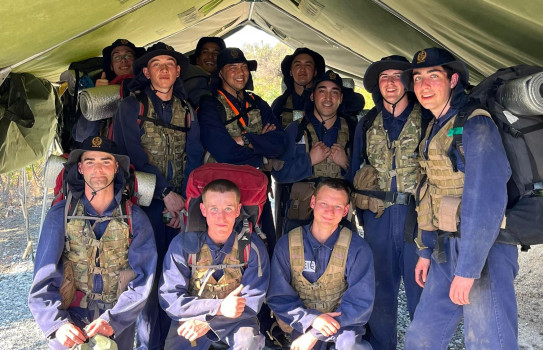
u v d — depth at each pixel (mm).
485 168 2314
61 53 4340
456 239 2523
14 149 4984
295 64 4562
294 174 3801
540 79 2213
